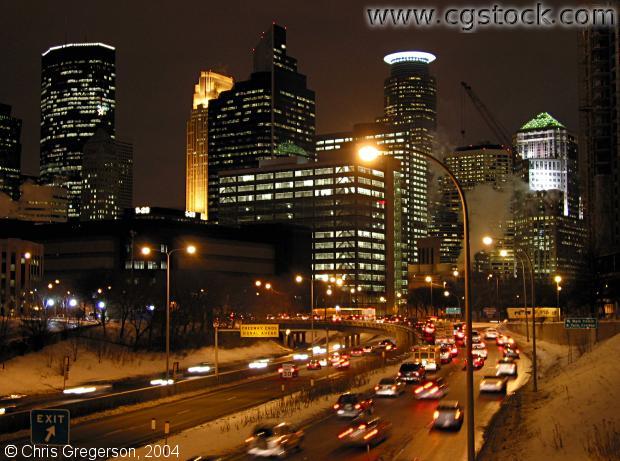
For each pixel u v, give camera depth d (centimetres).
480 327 17262
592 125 19825
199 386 7812
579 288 17162
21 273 19425
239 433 4888
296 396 6912
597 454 3438
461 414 5016
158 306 15125
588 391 4969
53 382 10731
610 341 6838
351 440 4306
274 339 18162
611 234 18775
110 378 11662
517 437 4353
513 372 8038
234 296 19350
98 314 18762
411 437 4562
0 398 8975
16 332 13038
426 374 8325
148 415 5916
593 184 19988
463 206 3084
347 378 8431
